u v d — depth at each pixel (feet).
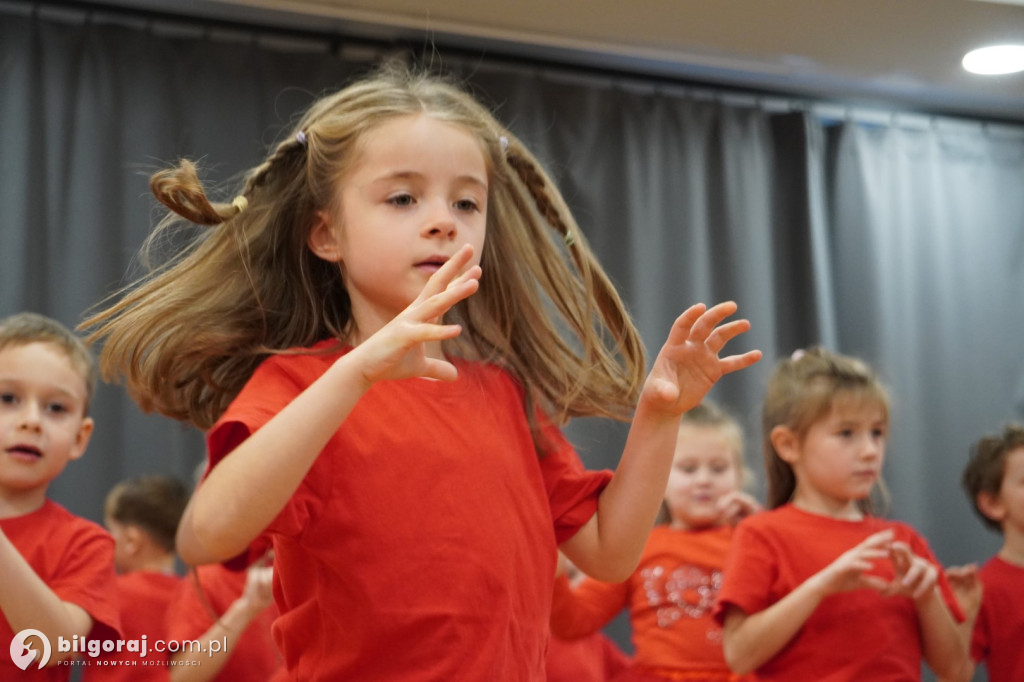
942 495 12.21
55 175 9.92
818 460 7.23
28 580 5.54
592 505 4.30
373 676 3.69
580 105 11.62
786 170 12.44
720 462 8.90
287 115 10.51
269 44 10.83
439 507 3.77
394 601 3.68
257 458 3.29
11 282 9.65
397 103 4.22
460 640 3.67
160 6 10.55
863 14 10.41
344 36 10.96
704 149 12.09
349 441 3.77
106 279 9.87
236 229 4.40
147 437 9.88
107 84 10.18
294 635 3.89
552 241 4.76
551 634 8.34
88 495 9.64
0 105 9.87
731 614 6.97
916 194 12.82
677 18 10.56
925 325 12.57
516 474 4.03
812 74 12.07
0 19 10.04
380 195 4.02
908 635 6.83
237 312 4.29
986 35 10.90
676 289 11.70
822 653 6.66
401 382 3.99
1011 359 12.75
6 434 6.19
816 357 7.63
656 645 8.50
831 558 6.98
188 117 10.30
